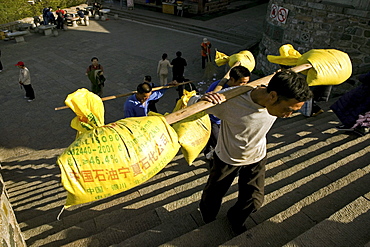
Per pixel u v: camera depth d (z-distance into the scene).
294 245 2.13
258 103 1.89
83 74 12.55
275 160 4.19
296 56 4.04
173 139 2.05
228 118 2.04
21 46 15.79
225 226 2.65
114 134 1.95
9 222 2.44
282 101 1.75
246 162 2.30
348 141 4.43
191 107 1.96
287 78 1.70
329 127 5.24
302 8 9.08
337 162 3.56
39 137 8.54
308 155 4.13
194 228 2.79
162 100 10.46
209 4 20.53
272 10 10.54
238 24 18.28
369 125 4.39
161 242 2.66
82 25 19.38
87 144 1.91
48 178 6.23
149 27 19.03
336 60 3.11
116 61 13.87
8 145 8.21
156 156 1.98
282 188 3.16
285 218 2.58
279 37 10.34
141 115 4.52
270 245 2.34
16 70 12.88
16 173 6.75
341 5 8.22
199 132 2.80
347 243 2.13
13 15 19.11
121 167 1.89
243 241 2.36
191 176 4.32
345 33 8.30
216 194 2.54
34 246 3.12
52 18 17.95
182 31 18.16
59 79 12.09
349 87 8.65
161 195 3.65
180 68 10.58
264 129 2.05
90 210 3.81
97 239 2.89
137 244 2.64
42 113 9.71
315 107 6.14
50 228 3.59
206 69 11.91
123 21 20.42
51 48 15.49
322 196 2.82
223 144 2.29
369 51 7.93
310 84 3.07
